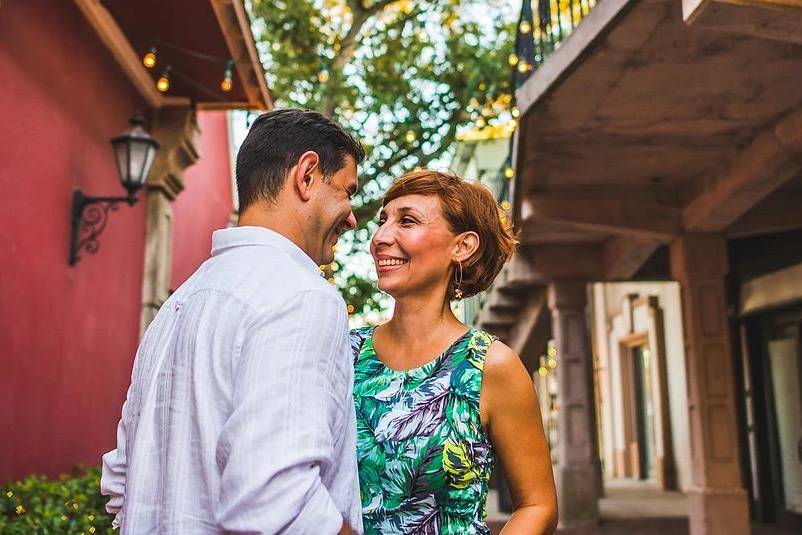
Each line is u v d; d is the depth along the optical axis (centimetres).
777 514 973
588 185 747
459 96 1081
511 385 169
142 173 559
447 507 164
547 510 170
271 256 140
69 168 554
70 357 561
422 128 1073
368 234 1084
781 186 755
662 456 1384
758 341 1015
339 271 1073
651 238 791
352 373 139
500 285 1087
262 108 727
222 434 124
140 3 568
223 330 131
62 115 541
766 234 915
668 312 1389
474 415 167
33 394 504
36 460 509
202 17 579
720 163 681
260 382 124
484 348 171
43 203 514
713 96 548
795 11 363
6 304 468
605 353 1727
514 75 658
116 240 641
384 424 166
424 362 174
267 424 122
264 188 147
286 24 1049
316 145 149
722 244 771
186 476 128
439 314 179
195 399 129
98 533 398
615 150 655
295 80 1088
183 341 135
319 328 131
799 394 928
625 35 459
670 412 1387
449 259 181
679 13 434
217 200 1073
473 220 182
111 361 641
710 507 744
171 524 126
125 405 147
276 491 119
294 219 148
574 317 970
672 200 767
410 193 183
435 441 164
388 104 1056
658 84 529
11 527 362
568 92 542
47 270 521
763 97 548
